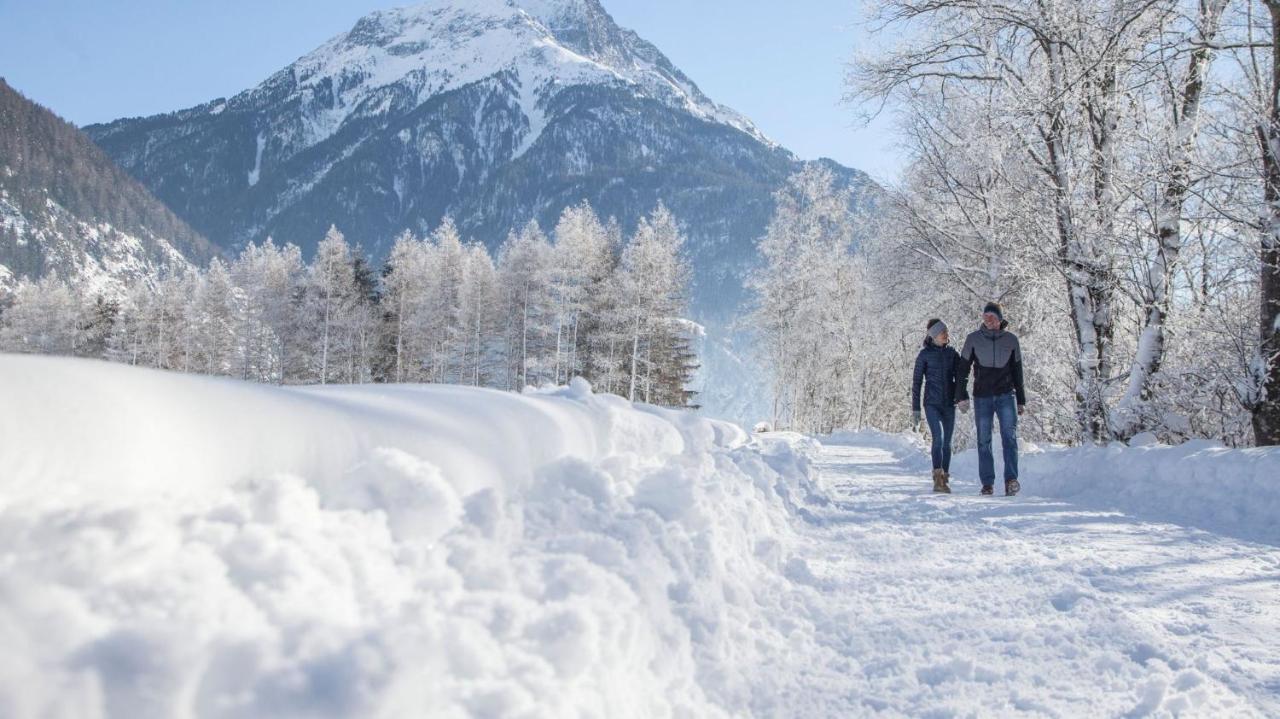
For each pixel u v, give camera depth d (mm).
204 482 1134
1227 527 5617
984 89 14672
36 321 73438
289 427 1368
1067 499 7465
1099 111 12102
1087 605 3176
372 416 1717
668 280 46344
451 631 1290
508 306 51531
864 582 3553
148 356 69188
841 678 2354
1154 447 7910
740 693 2117
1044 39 12719
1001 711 2131
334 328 55719
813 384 39469
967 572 3787
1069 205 12000
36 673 785
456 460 1840
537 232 52312
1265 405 9219
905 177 18953
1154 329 11195
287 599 1076
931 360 8062
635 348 44594
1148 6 11094
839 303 34906
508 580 1569
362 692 977
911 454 13781
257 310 63281
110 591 907
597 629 1548
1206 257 11453
